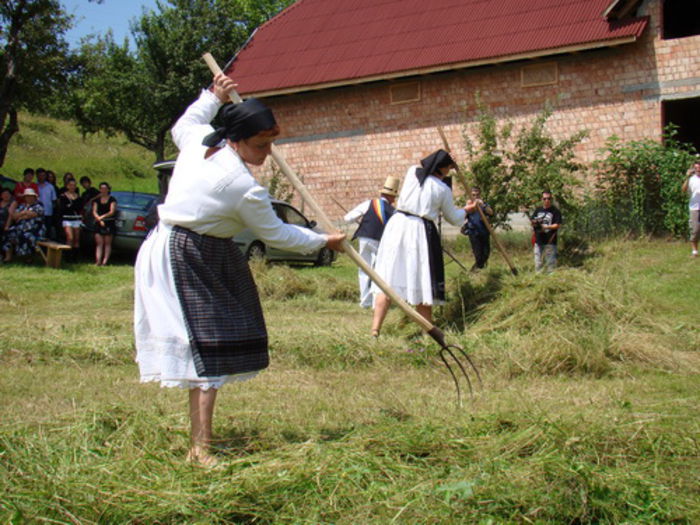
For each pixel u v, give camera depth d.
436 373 6.04
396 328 7.90
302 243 3.87
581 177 17.70
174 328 3.56
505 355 6.30
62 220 15.65
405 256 7.64
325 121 21.22
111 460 3.42
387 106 20.30
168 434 3.95
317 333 7.09
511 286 7.88
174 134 3.96
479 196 12.99
